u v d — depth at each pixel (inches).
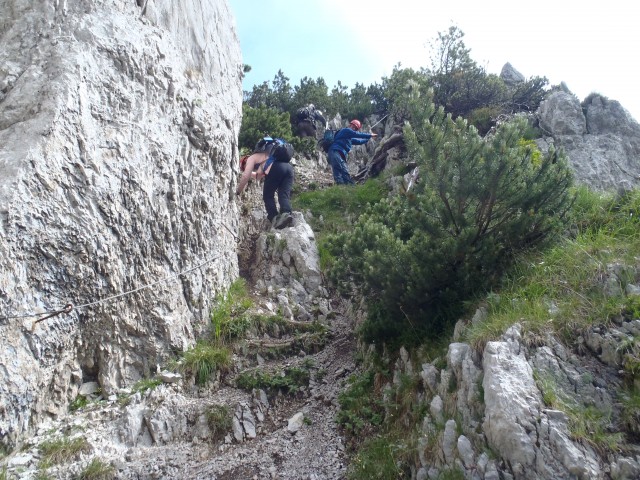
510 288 229.5
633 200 267.0
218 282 326.6
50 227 225.0
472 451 172.7
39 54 264.2
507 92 627.2
